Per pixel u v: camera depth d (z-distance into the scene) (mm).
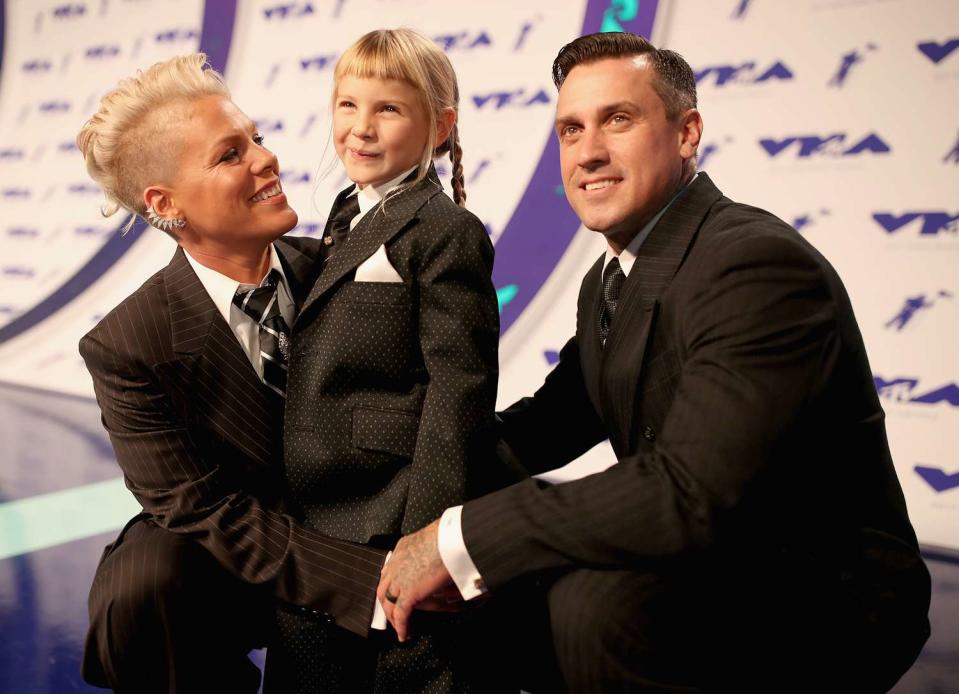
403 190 1402
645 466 1137
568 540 1125
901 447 2758
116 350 1317
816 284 1151
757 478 1102
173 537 1324
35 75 5000
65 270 4652
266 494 1396
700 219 1294
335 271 1345
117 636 1277
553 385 1620
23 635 1988
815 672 1165
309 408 1321
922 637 1229
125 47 4727
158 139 1320
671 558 1108
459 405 1277
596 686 1115
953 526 2631
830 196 2949
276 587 1281
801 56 3057
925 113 2846
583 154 1302
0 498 2918
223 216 1340
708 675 1134
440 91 1456
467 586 1174
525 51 3592
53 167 4867
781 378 1112
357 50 1424
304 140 4051
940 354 2746
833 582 1186
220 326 1354
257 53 4262
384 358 1314
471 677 1287
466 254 1336
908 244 2826
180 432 1334
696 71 3219
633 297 1303
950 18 2836
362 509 1326
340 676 1343
